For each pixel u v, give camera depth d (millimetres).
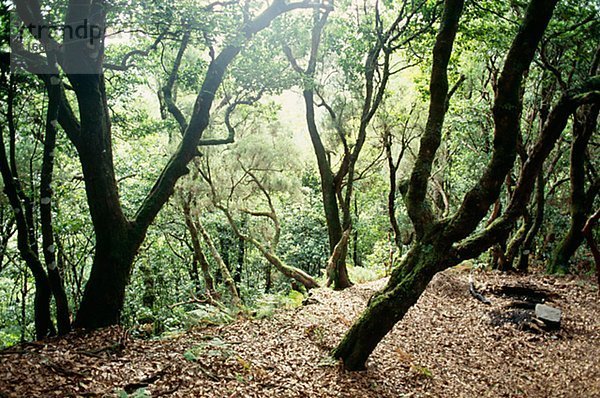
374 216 23453
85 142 7281
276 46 10633
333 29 12539
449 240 6492
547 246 18062
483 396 6855
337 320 9352
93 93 7176
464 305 11312
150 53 10688
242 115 13906
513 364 8188
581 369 7922
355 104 12789
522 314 10227
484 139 15977
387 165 17734
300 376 6422
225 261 20141
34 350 6000
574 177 13859
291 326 8656
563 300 11422
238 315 9656
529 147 14664
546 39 11117
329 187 12766
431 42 11719
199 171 13297
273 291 19938
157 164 13836
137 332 8508
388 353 7992
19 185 6973
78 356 5895
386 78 11609
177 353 6457
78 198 12305
